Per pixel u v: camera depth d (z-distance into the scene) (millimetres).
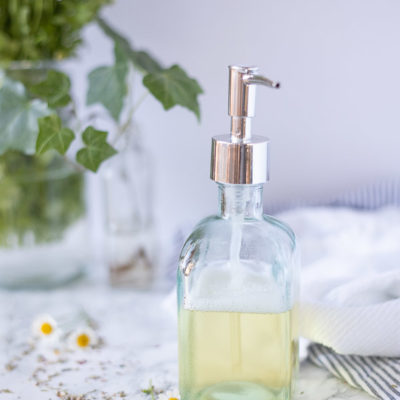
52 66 820
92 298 887
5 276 900
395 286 652
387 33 936
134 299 883
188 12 958
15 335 780
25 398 638
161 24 969
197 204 1060
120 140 891
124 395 643
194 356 598
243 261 582
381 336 620
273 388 596
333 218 919
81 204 918
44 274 907
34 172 851
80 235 928
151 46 981
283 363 594
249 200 585
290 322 593
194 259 585
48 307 857
